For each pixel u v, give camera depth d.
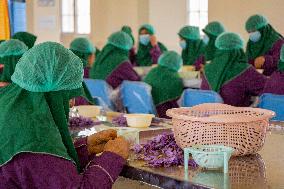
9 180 1.47
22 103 1.54
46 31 7.72
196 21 8.09
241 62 4.02
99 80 4.48
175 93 4.56
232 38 3.99
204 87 4.16
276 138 2.02
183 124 1.67
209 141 1.64
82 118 2.52
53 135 1.51
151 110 4.13
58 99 1.59
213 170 1.54
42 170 1.45
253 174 1.50
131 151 1.76
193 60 6.73
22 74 1.54
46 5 7.68
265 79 3.94
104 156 1.58
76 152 1.69
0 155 1.48
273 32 5.68
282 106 2.62
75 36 8.48
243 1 6.86
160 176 1.50
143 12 8.16
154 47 7.07
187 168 1.56
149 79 4.64
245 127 1.65
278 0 6.55
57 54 1.56
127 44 5.19
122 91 4.38
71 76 1.59
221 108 1.95
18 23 8.44
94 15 8.32
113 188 2.15
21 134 1.47
